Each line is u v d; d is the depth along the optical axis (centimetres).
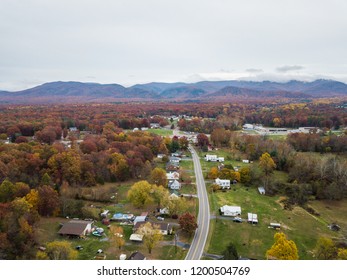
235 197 9812
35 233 6962
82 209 8169
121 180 11244
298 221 8338
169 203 8225
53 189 8669
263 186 10756
